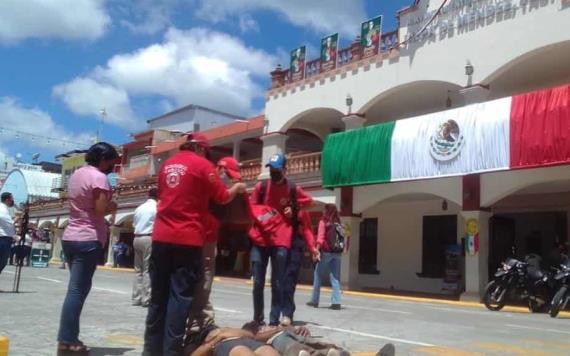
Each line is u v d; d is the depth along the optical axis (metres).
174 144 35.94
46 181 58.16
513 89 19.52
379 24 21.28
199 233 5.01
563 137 14.40
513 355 6.86
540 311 14.08
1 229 10.86
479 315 12.64
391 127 19.11
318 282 12.01
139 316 8.50
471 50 17.86
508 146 15.56
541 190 18.91
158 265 5.02
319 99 23.41
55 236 46.78
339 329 8.35
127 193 37.56
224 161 6.39
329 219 11.88
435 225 22.52
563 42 15.58
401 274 23.42
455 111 17.11
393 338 7.71
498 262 20.69
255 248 7.68
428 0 19.44
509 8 16.95
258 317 7.61
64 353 5.40
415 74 19.53
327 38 23.59
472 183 17.50
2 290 11.80
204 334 5.00
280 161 7.52
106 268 33.91
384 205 24.56
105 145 5.90
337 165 20.88
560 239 19.62
